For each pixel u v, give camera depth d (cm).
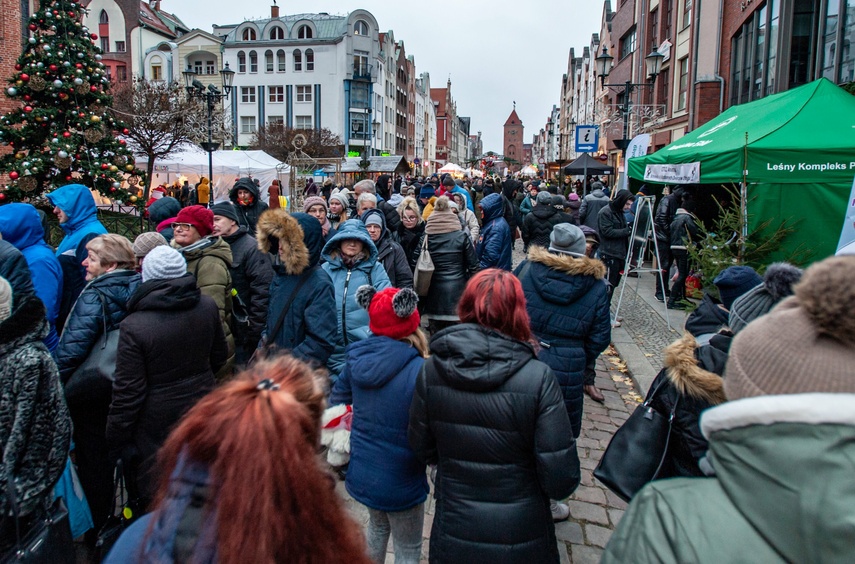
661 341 772
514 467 236
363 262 449
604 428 521
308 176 2888
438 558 243
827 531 92
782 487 100
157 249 314
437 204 650
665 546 114
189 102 2078
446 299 645
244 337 452
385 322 279
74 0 1112
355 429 286
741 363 121
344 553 123
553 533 248
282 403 123
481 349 232
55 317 406
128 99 2017
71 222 470
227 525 112
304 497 117
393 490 278
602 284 391
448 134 13325
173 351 303
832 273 112
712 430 116
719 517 111
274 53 6075
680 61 2202
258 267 478
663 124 2336
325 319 377
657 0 2536
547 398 232
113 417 296
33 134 1086
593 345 392
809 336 111
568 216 852
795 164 685
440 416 242
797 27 1352
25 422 235
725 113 1032
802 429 101
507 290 241
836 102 751
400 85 8094
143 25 5659
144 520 132
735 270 322
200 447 119
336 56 6059
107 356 321
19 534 236
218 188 2205
